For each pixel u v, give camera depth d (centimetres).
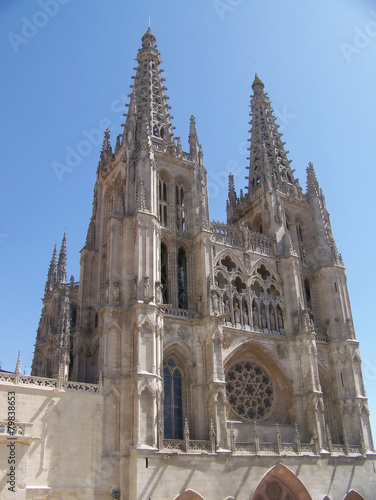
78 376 6588
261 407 6856
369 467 6969
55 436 5053
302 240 8956
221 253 7394
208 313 6500
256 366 7100
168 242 7150
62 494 4888
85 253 7450
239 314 7112
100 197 7950
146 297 6044
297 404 6919
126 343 5894
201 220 7194
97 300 7144
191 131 8162
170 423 5997
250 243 7788
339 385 7556
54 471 4919
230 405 6594
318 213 8981
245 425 6381
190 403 6166
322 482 6406
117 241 6581
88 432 5256
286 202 8944
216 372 6172
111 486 5200
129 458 5347
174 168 7706
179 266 7338
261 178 9062
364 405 7450
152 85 8762
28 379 5141
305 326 7288
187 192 7731
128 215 6631
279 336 7269
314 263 8681
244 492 5716
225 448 5806
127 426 5488
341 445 6894
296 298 7619
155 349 5856
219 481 5600
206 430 5962
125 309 6059
